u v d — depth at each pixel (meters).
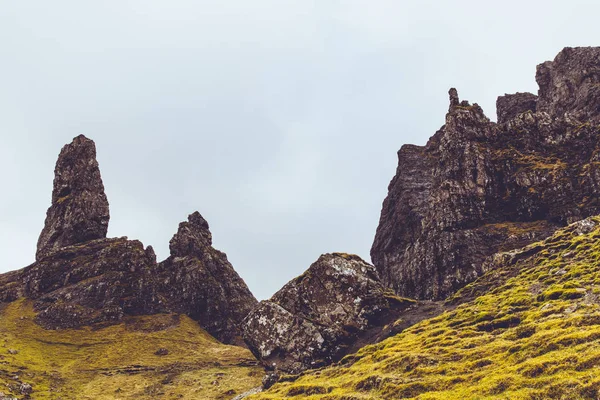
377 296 94.56
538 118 125.12
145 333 145.50
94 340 138.12
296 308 97.19
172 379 114.12
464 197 113.50
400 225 143.75
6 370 107.81
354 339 89.81
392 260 140.62
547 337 45.53
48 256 167.50
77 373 116.44
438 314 84.00
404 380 49.97
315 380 69.19
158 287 167.88
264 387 82.50
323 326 92.06
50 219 184.25
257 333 96.75
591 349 39.41
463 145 120.94
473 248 103.81
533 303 61.75
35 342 132.00
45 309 147.88
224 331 163.62
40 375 110.44
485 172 116.12
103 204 187.75
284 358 91.38
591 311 50.03
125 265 166.12
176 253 185.75
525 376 39.94
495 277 87.06
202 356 132.12
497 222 109.44
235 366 123.50
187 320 158.50
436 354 54.78
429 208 121.12
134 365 123.12
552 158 115.75
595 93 129.62
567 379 36.31
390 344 70.25
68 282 160.00
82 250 170.50
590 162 108.56
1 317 143.38
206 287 171.00
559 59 152.12
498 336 54.16
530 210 107.81
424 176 155.00
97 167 193.88
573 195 105.06
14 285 160.50
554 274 70.31
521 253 88.94
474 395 40.12
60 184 188.88
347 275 97.44
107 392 105.31
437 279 104.62
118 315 151.50
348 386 56.69
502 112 171.12
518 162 116.38
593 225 83.44
